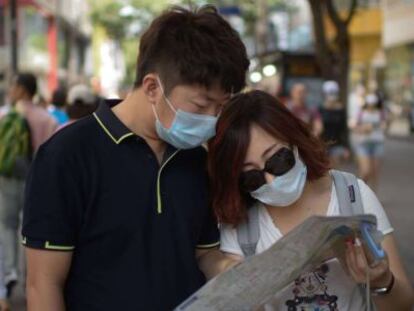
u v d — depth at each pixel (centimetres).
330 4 1917
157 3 4191
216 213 288
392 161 2280
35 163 270
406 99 3591
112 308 266
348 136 1583
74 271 271
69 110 721
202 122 269
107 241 268
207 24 267
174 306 272
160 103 268
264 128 278
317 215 262
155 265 271
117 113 278
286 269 250
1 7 2308
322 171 288
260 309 273
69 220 266
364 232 257
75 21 4862
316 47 1928
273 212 291
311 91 2500
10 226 711
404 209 1277
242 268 249
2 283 390
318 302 278
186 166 284
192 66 261
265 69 2798
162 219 273
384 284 271
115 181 269
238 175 282
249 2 3466
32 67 3309
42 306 263
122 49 5422
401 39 3728
